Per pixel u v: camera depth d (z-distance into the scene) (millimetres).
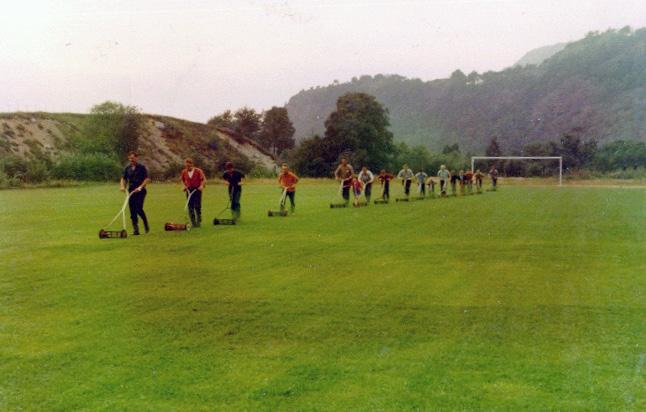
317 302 9109
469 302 9086
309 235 17719
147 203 33969
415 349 6797
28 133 86188
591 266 12273
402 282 10617
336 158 97812
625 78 174875
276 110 145125
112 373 6078
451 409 5156
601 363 6305
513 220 22766
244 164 93375
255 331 7566
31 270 12000
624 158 99562
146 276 11266
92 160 71562
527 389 5594
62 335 7422
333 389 5617
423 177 40469
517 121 187500
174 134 104875
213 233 18281
